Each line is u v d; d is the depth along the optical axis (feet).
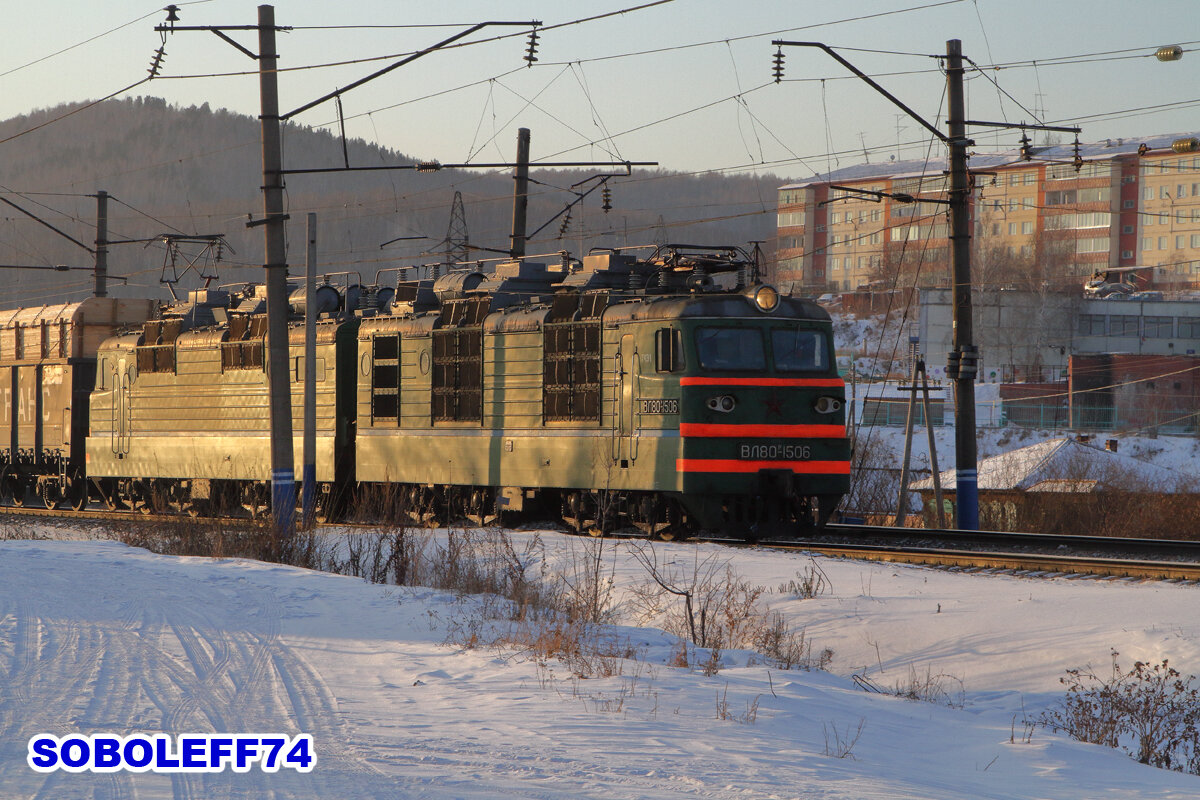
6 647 55.21
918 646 65.77
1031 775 39.34
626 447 100.27
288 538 102.89
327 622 66.33
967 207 126.82
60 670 49.65
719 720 43.39
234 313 144.36
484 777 33.04
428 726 40.32
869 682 59.62
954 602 72.43
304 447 120.16
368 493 126.00
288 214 118.83
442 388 118.62
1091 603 69.51
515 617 69.36
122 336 162.50
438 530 108.78
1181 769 46.78
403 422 123.24
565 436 105.70
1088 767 41.70
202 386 144.87
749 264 107.04
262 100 117.91
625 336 101.04
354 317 134.92
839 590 77.51
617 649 60.08
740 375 96.99
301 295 138.62
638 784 32.71
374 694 46.50
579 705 44.78
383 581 89.25
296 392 135.44
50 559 95.35
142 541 114.93
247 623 65.21
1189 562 82.74
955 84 125.49
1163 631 62.85
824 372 100.27
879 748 41.75
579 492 106.11
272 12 118.21
